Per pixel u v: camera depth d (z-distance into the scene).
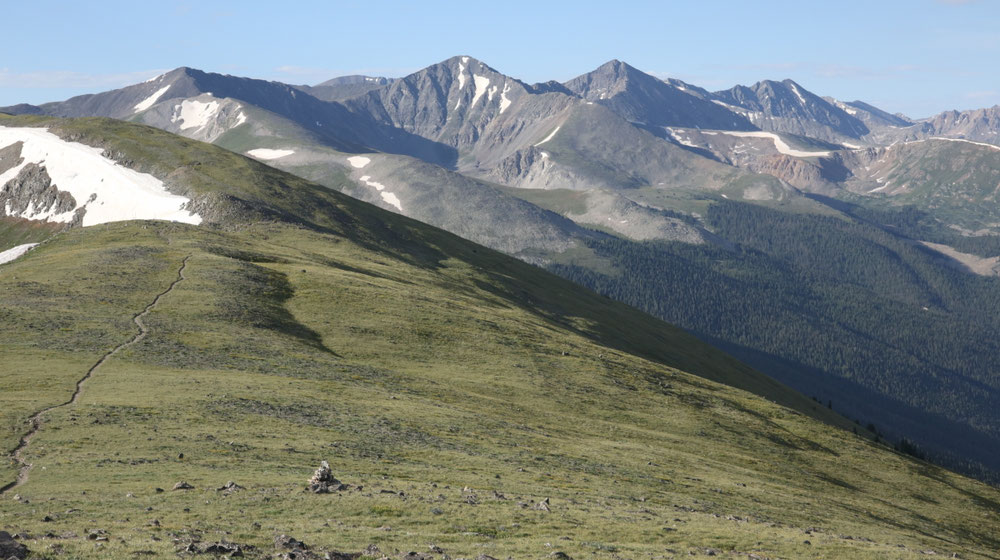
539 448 62.06
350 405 65.06
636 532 37.62
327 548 28.86
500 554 30.42
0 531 24.70
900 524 65.31
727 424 93.62
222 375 69.81
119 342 76.81
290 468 44.25
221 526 31.31
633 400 94.50
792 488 68.19
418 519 35.28
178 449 46.19
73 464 41.19
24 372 62.91
